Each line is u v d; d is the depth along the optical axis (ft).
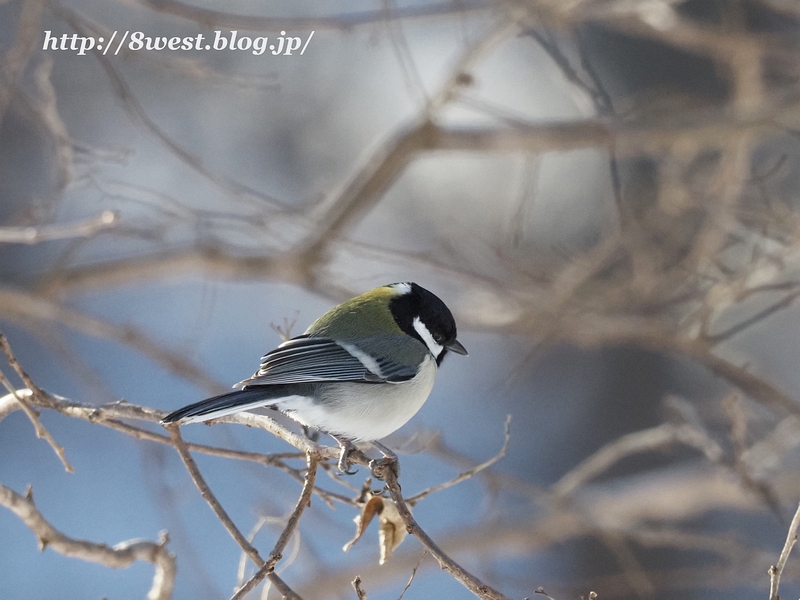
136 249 52.75
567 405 59.26
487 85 60.29
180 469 43.34
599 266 42.34
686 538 40.88
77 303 56.39
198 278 56.03
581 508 43.70
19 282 42.27
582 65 39.47
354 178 43.96
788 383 52.85
